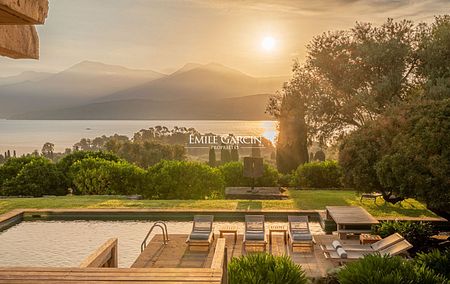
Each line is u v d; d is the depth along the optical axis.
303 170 24.92
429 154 11.10
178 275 5.21
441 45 22.25
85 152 25.17
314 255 12.35
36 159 23.94
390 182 11.67
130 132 196.50
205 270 5.37
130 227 16.34
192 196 21.86
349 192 22.48
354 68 24.28
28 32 2.19
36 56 2.27
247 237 12.90
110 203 19.03
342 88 24.62
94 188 22.42
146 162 47.81
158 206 18.31
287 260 8.92
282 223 16.64
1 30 2.00
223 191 22.45
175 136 83.38
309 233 13.09
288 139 29.62
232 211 17.25
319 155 35.25
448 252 10.56
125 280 5.14
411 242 13.26
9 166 23.56
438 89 20.08
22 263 12.40
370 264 8.94
